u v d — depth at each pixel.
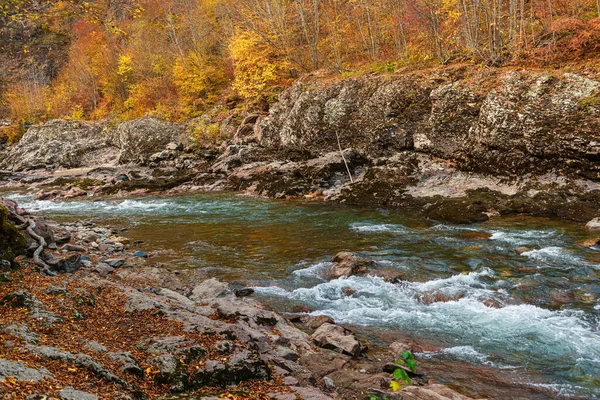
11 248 8.34
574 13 20.36
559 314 7.68
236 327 6.09
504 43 20.53
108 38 48.94
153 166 30.53
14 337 4.87
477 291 8.70
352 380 5.45
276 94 30.48
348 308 8.28
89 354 4.83
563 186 15.04
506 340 6.85
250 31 32.88
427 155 19.67
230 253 11.94
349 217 16.02
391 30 27.78
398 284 9.32
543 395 5.36
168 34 44.44
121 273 9.56
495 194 16.16
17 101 51.97
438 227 14.00
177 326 5.95
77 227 14.81
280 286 9.43
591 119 14.66
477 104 18.23
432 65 22.33
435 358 6.34
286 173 23.25
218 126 32.03
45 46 60.00
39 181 31.22
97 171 31.67
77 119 44.78
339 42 29.36
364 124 22.27
